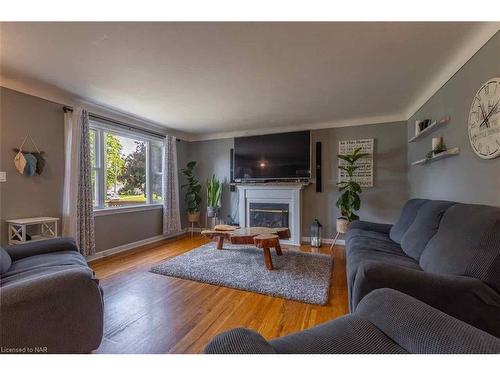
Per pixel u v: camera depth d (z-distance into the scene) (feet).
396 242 7.91
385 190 12.63
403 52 6.49
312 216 14.14
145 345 5.08
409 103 10.65
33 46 6.13
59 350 4.04
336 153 13.55
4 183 8.08
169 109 11.29
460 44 6.10
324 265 9.81
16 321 3.67
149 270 9.37
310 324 5.85
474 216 4.68
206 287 7.90
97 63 7.02
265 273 8.92
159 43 6.01
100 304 4.55
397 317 3.09
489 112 5.44
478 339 2.50
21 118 8.49
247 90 9.06
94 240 10.46
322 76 7.94
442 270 4.59
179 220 15.65
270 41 5.96
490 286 3.93
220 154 16.58
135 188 13.62
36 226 8.90
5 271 5.35
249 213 15.30
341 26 5.41
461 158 6.77
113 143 12.44
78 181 9.86
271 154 14.88
